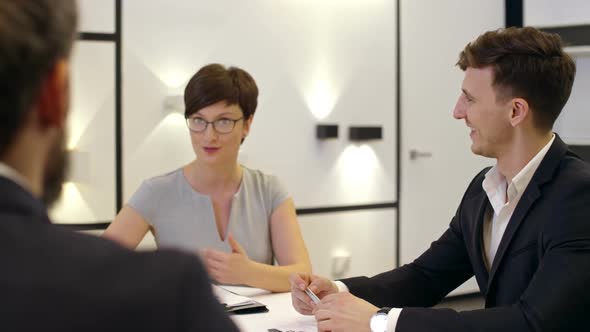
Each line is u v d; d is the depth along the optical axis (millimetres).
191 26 3846
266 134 4086
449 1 4812
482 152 1751
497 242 1771
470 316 1501
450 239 2035
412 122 4688
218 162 2473
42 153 589
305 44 4223
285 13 4145
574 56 4621
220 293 2033
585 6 4609
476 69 1723
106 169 3639
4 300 490
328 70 4316
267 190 2578
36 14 539
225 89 2445
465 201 1920
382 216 4570
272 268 2229
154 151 3754
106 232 2463
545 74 1654
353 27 4406
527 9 4816
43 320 489
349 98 4402
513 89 1667
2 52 521
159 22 3752
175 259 549
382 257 4578
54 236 542
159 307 514
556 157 1660
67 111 599
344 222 4410
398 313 1535
